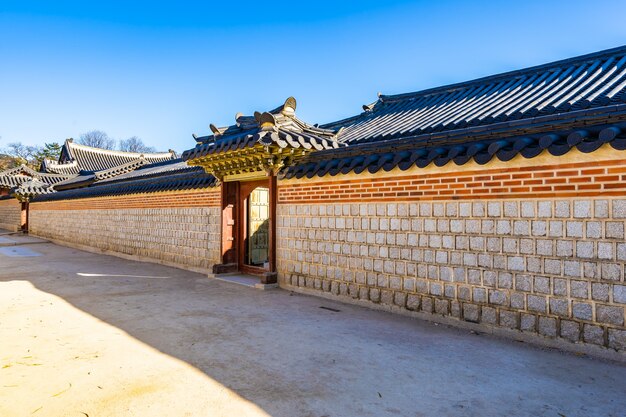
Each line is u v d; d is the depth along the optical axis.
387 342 4.95
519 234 5.06
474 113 6.99
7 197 27.30
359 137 7.94
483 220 5.39
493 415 3.22
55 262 12.71
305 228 7.84
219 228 10.07
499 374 4.01
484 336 5.20
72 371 4.00
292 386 3.71
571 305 4.65
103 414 3.17
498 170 5.25
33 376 3.88
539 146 4.65
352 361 4.32
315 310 6.52
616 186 4.36
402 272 6.27
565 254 4.70
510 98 7.36
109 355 4.45
